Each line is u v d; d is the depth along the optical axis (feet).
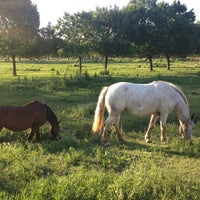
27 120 31.78
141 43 145.79
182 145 31.81
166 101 32.68
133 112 32.42
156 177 22.08
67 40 140.15
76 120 42.01
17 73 119.55
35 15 124.57
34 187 20.40
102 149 29.60
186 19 154.10
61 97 59.93
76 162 26.71
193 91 69.41
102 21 143.23
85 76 83.92
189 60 244.22
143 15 148.66
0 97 59.06
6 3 117.08
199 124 40.86
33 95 61.98
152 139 35.32
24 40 120.16
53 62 231.30
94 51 137.49
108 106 32.32
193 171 25.73
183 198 20.15
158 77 93.66
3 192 19.84
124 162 27.17
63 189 19.66
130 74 106.11
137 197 19.98
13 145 30.32
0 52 115.85
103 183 21.27
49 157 27.32
